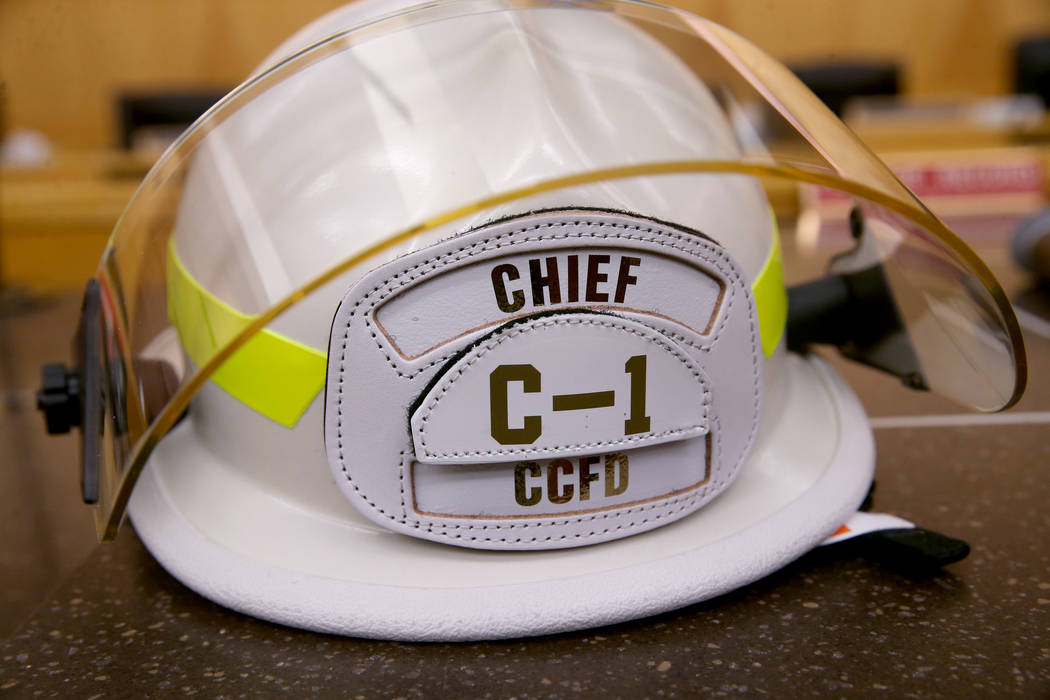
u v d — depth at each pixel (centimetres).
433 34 44
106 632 41
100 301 46
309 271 39
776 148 43
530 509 40
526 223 37
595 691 36
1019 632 39
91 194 158
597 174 32
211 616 42
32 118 235
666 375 40
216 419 46
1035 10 298
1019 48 263
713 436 42
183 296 43
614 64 45
